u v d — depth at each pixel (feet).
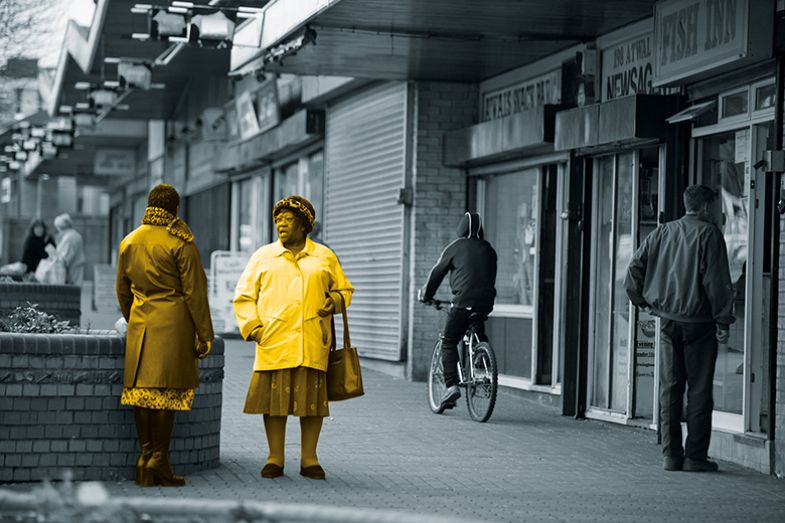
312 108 79.51
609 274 50.85
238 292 34.73
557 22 49.06
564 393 51.67
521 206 59.72
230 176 115.65
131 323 32.89
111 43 106.83
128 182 207.62
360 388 35.37
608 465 39.24
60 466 33.24
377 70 62.03
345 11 48.73
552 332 56.80
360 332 70.95
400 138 65.62
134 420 33.78
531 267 58.29
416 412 51.26
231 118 107.34
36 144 161.58
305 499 31.86
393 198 66.23
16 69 136.36
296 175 92.27
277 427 35.17
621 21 48.44
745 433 39.99
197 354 33.22
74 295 78.54
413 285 64.49
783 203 37.32
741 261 41.50
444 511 30.78
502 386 59.52
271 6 55.21
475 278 49.03
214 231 124.36
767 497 34.17
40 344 32.96
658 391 45.73
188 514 14.48
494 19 49.08
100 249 270.46
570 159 51.47
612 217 50.26
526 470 37.78
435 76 63.05
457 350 49.80
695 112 42.52
